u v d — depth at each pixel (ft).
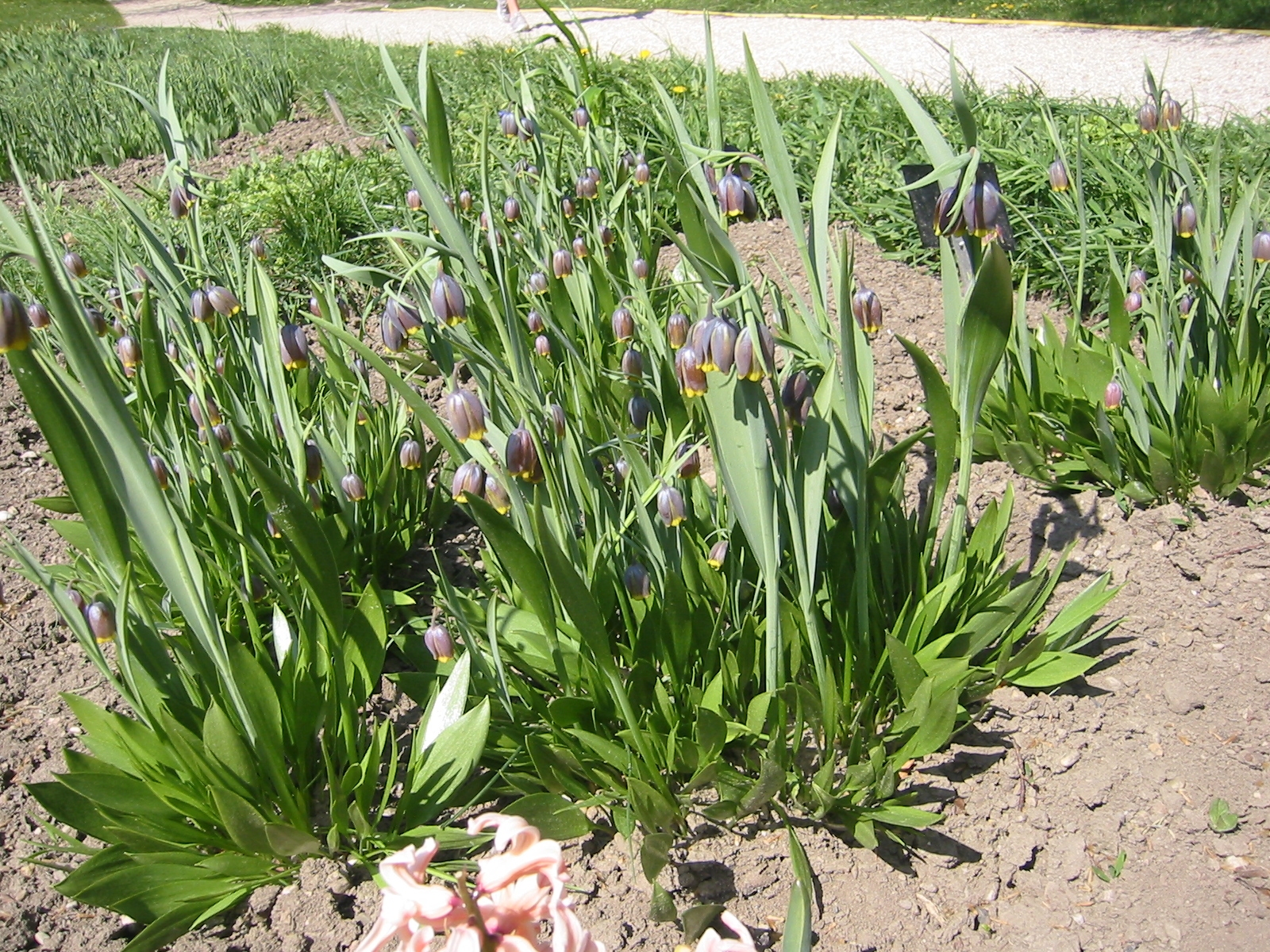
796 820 2.26
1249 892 2.09
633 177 3.76
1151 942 2.04
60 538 3.34
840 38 9.57
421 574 3.02
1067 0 9.85
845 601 2.39
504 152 4.30
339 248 4.71
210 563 2.56
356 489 2.63
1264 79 6.76
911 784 2.33
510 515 2.19
